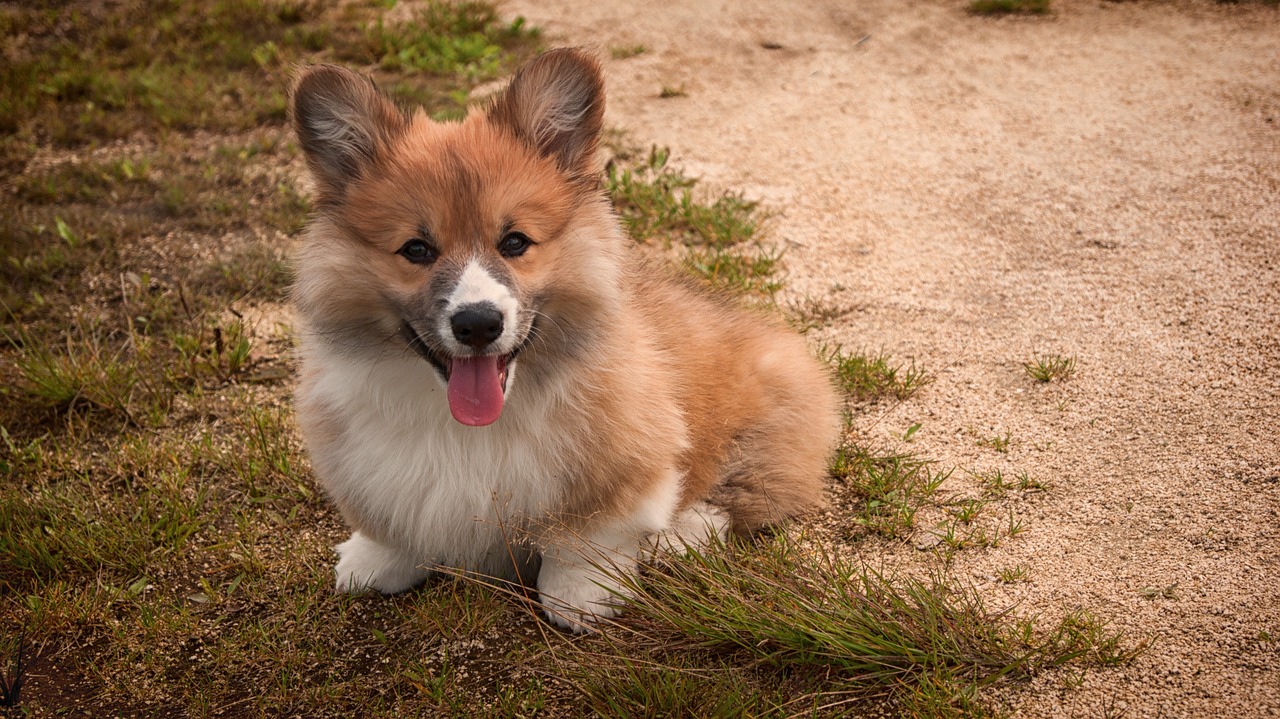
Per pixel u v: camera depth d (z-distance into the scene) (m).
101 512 1.96
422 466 1.81
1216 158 2.33
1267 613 1.78
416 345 1.78
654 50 3.23
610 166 2.37
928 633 1.78
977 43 3.11
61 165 2.68
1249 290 2.11
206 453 2.02
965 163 2.46
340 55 3.27
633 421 1.82
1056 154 2.44
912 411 2.02
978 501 1.91
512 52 3.24
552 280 1.79
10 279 2.26
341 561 1.90
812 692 1.77
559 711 1.78
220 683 1.82
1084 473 1.93
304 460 2.01
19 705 1.81
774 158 2.56
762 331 1.97
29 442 2.05
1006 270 2.19
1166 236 2.21
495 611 1.85
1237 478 1.90
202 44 3.37
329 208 1.79
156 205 2.47
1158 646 1.77
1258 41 2.92
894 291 2.18
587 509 1.83
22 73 3.14
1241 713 1.73
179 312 2.21
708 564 1.85
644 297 1.91
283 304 2.22
